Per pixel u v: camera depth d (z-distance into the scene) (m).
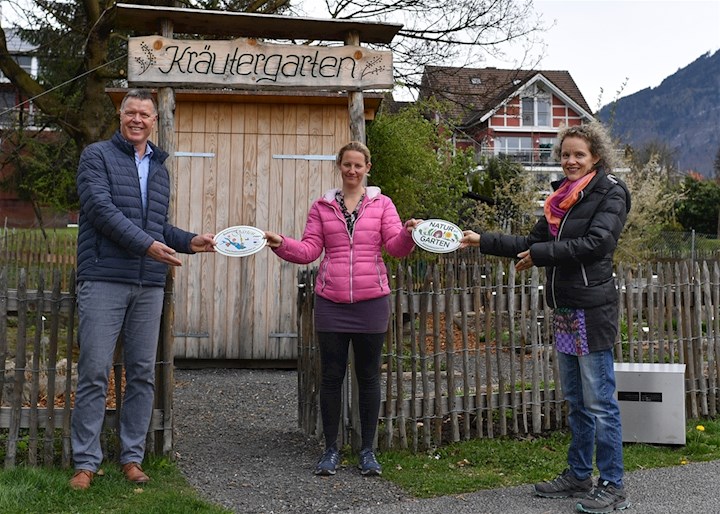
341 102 9.05
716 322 6.49
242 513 4.06
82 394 4.47
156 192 4.64
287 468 4.92
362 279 4.67
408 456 5.13
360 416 4.88
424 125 14.40
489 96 14.93
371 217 4.76
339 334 4.72
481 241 4.57
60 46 14.55
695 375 6.39
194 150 8.95
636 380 5.58
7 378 5.55
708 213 41.12
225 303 9.00
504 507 4.16
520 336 5.73
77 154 14.56
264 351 8.99
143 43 5.34
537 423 5.70
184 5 11.98
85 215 4.52
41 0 13.79
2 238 14.70
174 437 5.54
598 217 4.09
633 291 6.27
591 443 4.32
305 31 5.70
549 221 4.30
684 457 5.25
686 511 4.05
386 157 12.95
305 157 9.09
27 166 16.31
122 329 4.65
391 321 5.23
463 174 17.05
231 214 8.98
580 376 4.31
